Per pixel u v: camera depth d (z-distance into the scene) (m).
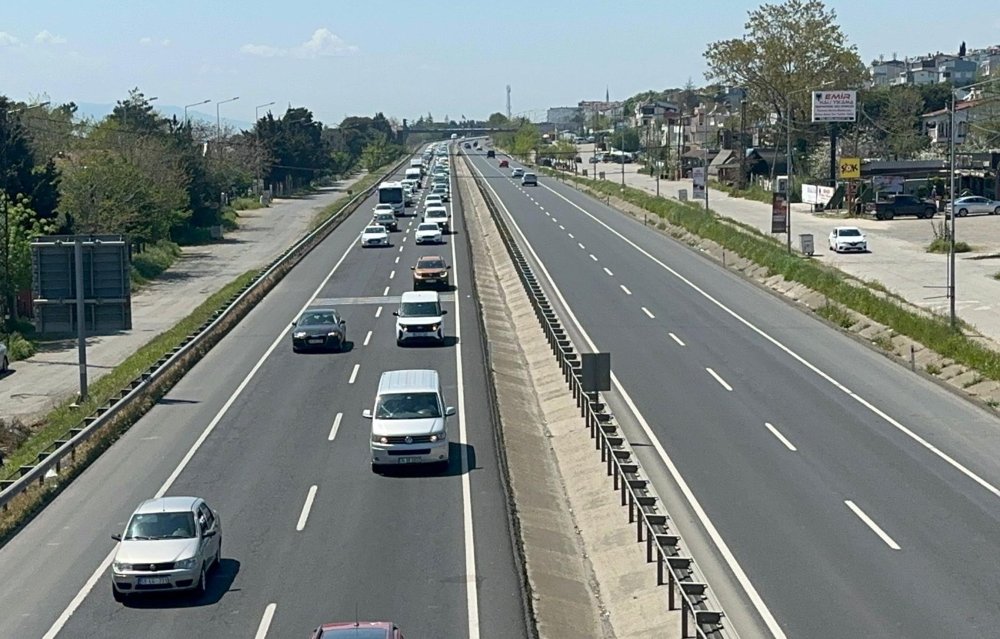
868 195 107.62
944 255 77.62
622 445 31.31
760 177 141.75
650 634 20.39
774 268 65.62
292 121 180.88
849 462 30.88
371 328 53.50
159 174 95.62
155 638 20.00
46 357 53.91
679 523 26.16
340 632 16.25
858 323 51.28
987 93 132.50
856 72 143.12
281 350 48.56
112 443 34.47
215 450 33.34
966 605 20.83
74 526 26.92
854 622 20.20
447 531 25.80
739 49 141.88
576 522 27.89
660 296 60.00
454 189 144.12
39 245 41.69
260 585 22.59
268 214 127.50
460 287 65.31
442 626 20.33
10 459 34.47
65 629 20.53
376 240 84.94
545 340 49.78
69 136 113.19
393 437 30.23
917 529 25.33
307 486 29.56
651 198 109.81
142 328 60.59
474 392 40.06
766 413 36.41
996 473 29.70
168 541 22.12
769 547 24.39
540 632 20.34
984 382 40.06
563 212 107.75
